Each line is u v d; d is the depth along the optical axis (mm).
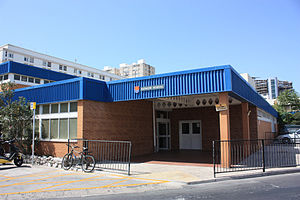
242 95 12141
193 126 19172
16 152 11180
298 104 46344
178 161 12453
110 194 6680
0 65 16969
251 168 9953
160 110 19094
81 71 74375
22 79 17109
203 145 18484
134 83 12188
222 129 10125
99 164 11359
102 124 12781
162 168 10328
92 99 12156
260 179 8484
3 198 6305
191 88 10602
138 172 9484
